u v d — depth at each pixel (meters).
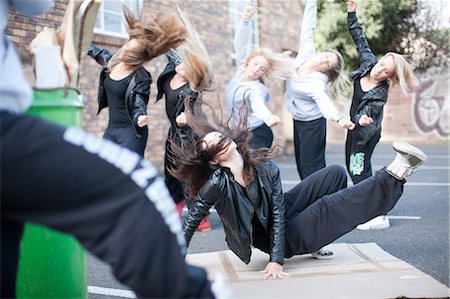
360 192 3.04
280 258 2.95
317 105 4.47
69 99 1.64
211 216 5.57
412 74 4.19
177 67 4.31
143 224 1.15
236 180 2.92
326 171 3.27
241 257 3.05
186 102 4.07
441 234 4.36
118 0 7.60
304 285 2.74
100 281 3.35
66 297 1.72
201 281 1.24
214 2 9.90
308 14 4.68
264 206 2.96
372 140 4.33
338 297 2.51
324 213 3.06
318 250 3.21
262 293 2.62
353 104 4.38
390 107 17.28
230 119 3.48
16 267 1.32
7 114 1.19
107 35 7.38
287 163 11.09
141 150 4.21
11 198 1.15
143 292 1.16
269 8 11.45
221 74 10.10
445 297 2.47
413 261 3.57
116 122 4.20
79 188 1.14
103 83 4.24
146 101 4.17
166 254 1.17
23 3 1.46
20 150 1.14
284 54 4.70
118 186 1.16
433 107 16.88
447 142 16.53
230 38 10.33
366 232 4.50
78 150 1.16
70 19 1.72
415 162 2.96
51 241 1.68
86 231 1.14
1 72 1.25
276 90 11.95
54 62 1.61
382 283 2.72
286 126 12.38
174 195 4.57
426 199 6.20
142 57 3.91
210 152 2.89
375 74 4.21
